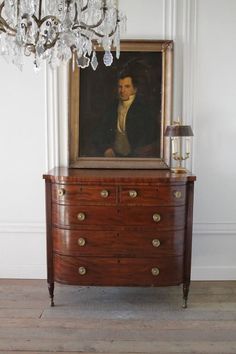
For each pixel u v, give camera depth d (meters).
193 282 3.38
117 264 2.80
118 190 2.72
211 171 3.35
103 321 2.71
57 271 2.87
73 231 2.78
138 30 3.22
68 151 3.28
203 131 3.31
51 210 2.83
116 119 3.29
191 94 3.27
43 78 3.26
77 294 3.14
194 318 2.75
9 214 3.41
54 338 2.48
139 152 3.29
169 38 3.23
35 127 3.32
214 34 3.23
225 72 3.26
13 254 3.44
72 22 1.92
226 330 2.59
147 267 2.81
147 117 3.28
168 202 2.74
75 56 2.88
